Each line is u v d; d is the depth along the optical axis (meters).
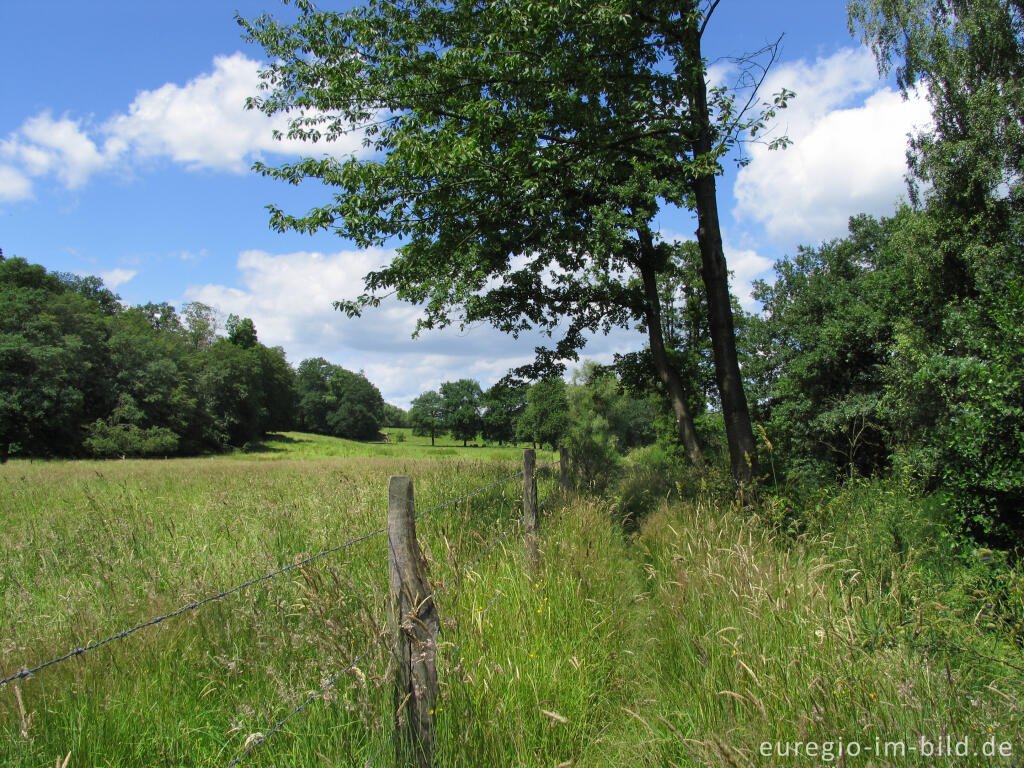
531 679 3.15
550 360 16.80
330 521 6.07
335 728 2.51
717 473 8.86
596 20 8.20
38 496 11.27
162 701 2.81
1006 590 4.09
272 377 101.56
